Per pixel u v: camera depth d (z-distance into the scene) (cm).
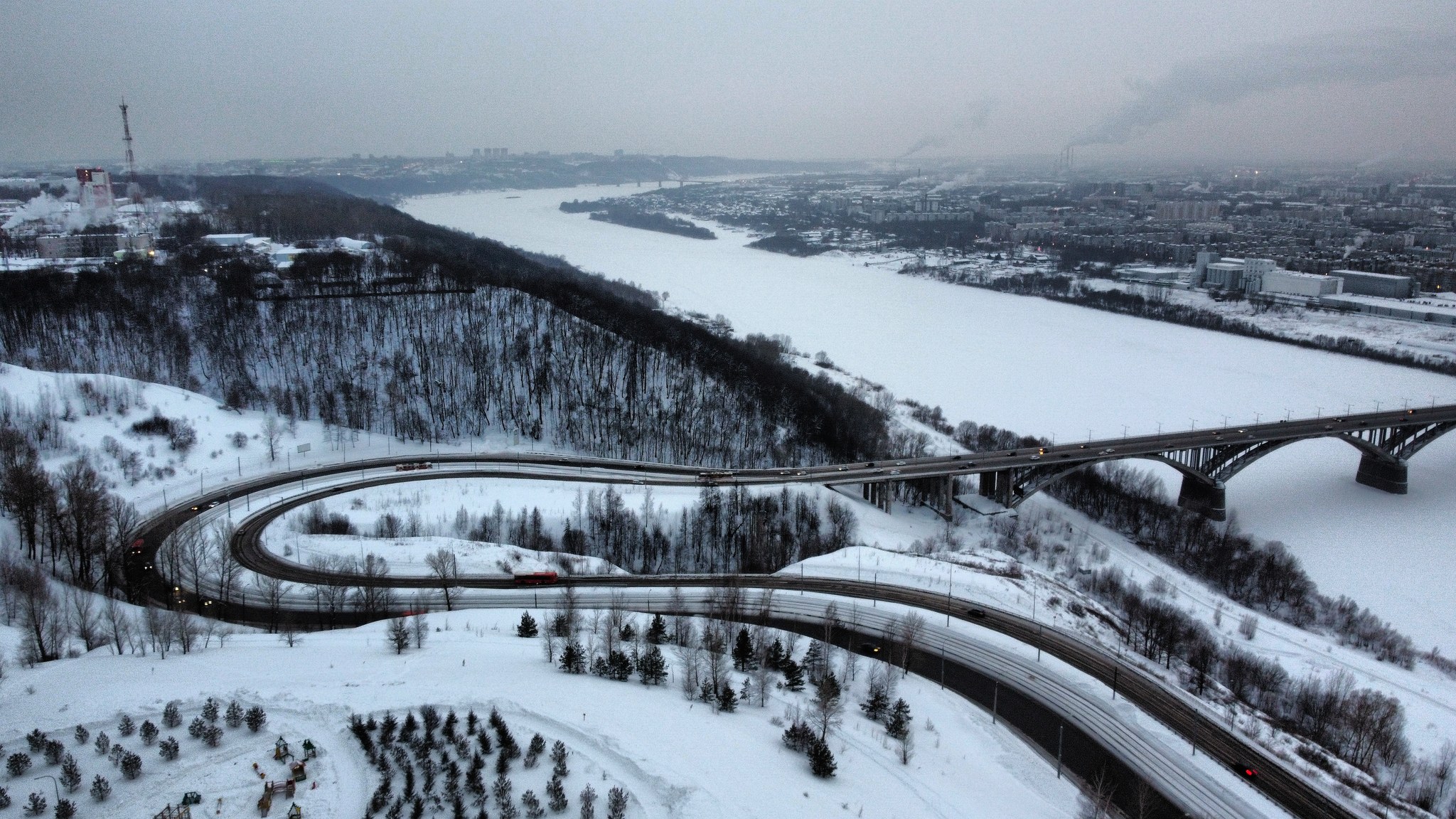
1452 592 19712
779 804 8419
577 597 15062
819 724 10325
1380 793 10581
